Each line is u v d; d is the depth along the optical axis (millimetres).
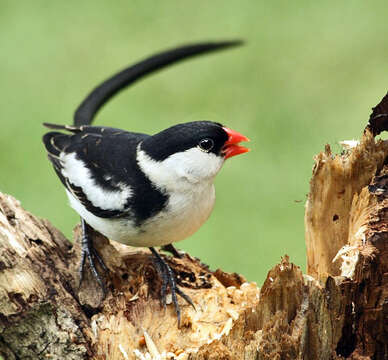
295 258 14117
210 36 20781
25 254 8031
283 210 15133
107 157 9203
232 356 6941
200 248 14352
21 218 8617
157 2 22359
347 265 7137
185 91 18750
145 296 8273
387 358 7262
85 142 9773
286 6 22000
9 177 16109
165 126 17438
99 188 8945
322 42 20266
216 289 8523
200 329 7926
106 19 21781
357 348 7297
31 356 7703
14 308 7602
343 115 17734
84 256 8805
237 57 19984
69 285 8383
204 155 8672
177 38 20531
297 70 19250
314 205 7727
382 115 7547
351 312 7148
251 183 15781
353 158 7457
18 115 18078
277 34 20797
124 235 8914
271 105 18219
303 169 16047
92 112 11789
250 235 14594
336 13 21484
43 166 16516
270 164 16297
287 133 17344
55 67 19781
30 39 20828
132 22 21312
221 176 15930
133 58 19797
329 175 7566
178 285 8727
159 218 8703
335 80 18875
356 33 20469
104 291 8352
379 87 18438
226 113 18094
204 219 9148
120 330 7922
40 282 7910
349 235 7586
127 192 8703
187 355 7055
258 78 19266
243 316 7059
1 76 19422
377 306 7094
